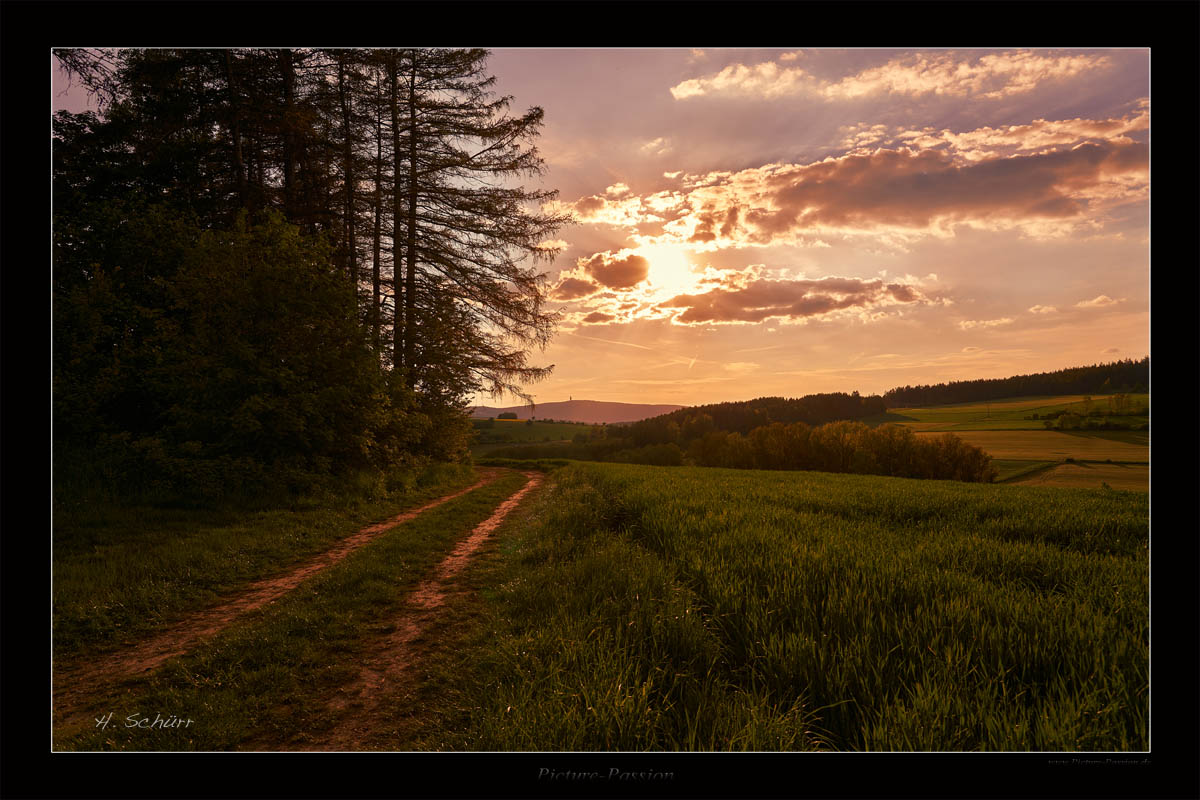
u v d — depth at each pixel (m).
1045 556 5.96
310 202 18.73
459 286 19.98
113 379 10.66
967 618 3.82
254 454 10.97
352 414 12.62
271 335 11.62
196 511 9.07
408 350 18.44
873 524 8.23
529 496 14.96
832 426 66.38
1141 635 3.47
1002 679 3.04
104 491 9.20
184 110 15.15
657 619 4.12
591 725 2.81
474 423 20.47
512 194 20.16
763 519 8.14
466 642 4.65
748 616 4.02
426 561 7.36
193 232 13.02
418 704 3.63
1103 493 14.30
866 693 2.94
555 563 6.63
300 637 4.72
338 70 18.36
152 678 4.03
